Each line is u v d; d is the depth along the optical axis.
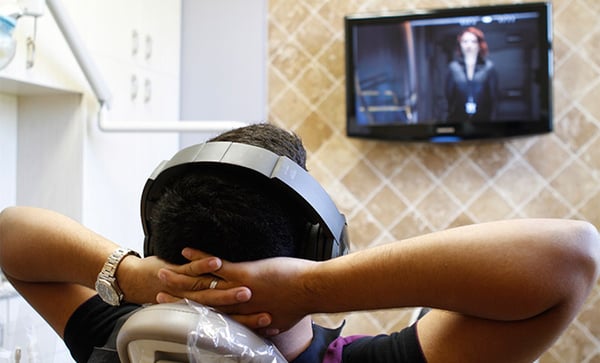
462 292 0.45
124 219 1.75
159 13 2.04
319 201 0.53
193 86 2.30
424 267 0.45
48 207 1.56
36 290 0.74
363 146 2.18
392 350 0.59
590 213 2.03
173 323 0.43
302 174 0.53
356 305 0.48
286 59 2.26
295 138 0.60
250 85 2.27
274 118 2.26
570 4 2.06
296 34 2.25
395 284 0.47
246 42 2.28
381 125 2.07
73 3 1.49
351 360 0.60
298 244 0.54
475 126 2.00
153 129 1.54
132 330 0.44
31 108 1.58
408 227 2.14
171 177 0.55
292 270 0.49
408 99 2.04
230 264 0.50
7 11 1.13
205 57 2.30
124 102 1.76
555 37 2.06
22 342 0.98
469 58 1.99
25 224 0.68
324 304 0.49
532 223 0.46
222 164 0.51
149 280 0.55
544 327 0.48
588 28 2.05
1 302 1.03
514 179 2.08
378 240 2.15
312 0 2.24
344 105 2.20
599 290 2.00
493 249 0.44
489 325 0.52
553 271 0.44
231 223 0.49
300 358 0.58
